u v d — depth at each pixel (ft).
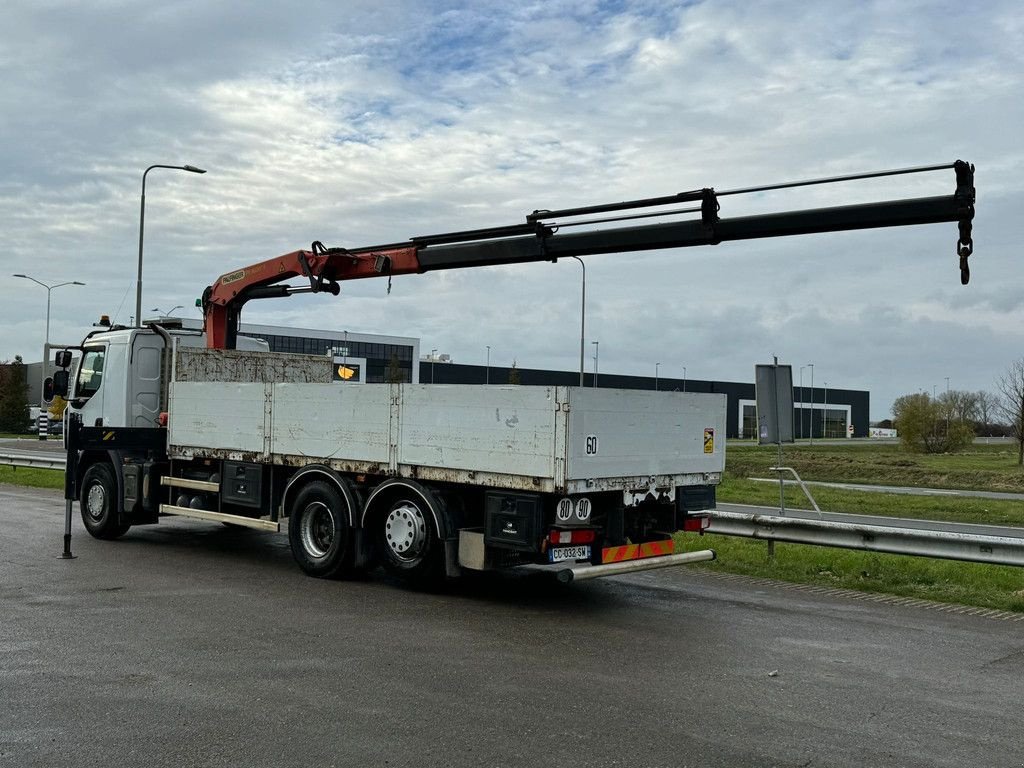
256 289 45.57
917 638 24.94
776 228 29.04
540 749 15.92
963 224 25.71
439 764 15.17
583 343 127.34
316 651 22.47
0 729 16.65
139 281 88.58
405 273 39.99
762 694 19.45
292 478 34.17
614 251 33.50
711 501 31.81
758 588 32.30
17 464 79.92
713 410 31.99
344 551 32.14
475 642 23.72
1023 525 62.90
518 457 27.32
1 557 36.65
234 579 32.55
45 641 23.02
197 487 38.86
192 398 39.45
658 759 15.56
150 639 23.39
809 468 128.98
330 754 15.56
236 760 15.26
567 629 25.49
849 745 16.43
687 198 29.96
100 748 15.75
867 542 33.12
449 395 29.25
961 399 213.87
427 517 30.17
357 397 32.22
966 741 16.75
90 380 45.37
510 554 28.91
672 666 21.62
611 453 27.66
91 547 39.96
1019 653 23.47
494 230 36.11
